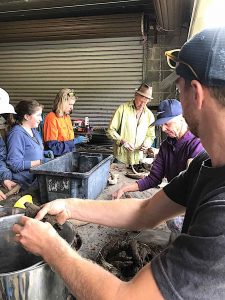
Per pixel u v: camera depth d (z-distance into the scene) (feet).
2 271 3.10
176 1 8.70
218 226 1.64
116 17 13.61
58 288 2.65
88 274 1.98
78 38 14.79
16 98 17.25
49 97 16.74
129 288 1.79
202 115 1.88
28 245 2.32
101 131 15.29
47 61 16.12
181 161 5.47
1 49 16.63
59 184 5.62
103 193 6.55
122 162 10.19
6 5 13.14
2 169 7.46
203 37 1.82
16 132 7.72
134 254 3.61
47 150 10.12
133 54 14.94
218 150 1.92
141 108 10.75
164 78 14.89
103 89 15.85
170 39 14.40
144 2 12.87
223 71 1.68
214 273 1.61
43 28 14.57
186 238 1.75
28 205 3.22
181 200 3.00
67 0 12.53
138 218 3.27
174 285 1.67
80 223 4.63
